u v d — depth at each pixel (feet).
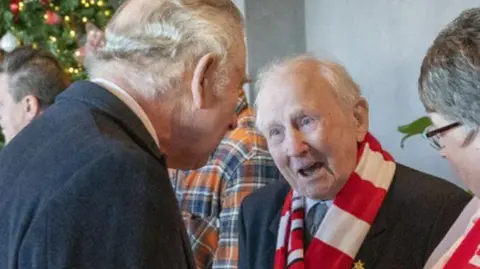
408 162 10.43
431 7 9.77
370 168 5.48
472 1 9.07
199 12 3.73
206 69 3.72
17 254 3.14
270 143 5.37
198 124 3.76
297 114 5.17
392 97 10.63
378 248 5.25
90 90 3.60
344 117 5.32
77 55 11.93
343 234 5.28
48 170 3.27
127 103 3.59
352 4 11.34
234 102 3.90
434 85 3.51
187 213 6.87
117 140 3.33
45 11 12.48
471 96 3.36
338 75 5.36
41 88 7.66
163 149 3.78
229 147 6.72
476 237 4.07
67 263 3.05
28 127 3.65
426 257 5.20
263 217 5.90
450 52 3.44
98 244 3.10
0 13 12.26
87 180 3.15
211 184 6.75
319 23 12.23
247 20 12.21
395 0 10.41
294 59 5.46
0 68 7.78
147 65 3.62
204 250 6.75
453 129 3.53
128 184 3.16
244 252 5.89
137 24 3.67
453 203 5.38
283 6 12.44
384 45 10.72
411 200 5.40
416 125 7.95
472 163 3.54
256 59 12.34
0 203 3.39
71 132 3.38
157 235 3.17
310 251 5.31
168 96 3.67
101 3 12.91
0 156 3.63
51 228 3.10
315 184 5.28
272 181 6.60
